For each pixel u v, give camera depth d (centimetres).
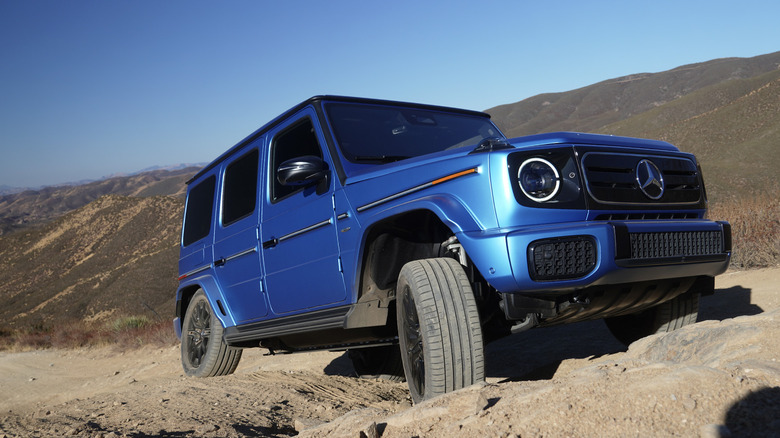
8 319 8588
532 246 302
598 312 357
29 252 11719
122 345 1658
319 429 294
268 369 797
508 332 374
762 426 177
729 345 270
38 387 1291
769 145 8469
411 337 340
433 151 442
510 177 313
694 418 191
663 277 338
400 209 345
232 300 562
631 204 334
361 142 424
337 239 397
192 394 476
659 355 319
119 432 345
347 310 391
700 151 9812
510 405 238
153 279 7069
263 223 490
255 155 523
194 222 657
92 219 12062
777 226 918
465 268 348
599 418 205
